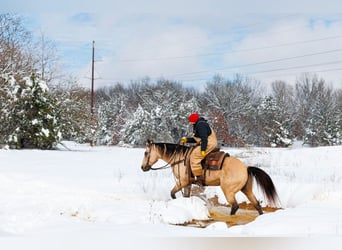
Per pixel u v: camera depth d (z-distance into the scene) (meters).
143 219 7.32
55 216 7.31
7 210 7.97
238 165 8.27
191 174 8.96
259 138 55.34
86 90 28.61
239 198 10.07
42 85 22.56
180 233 5.72
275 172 14.52
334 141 55.84
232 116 60.34
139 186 11.09
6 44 25.86
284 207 9.61
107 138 48.16
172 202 8.44
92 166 15.51
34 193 9.84
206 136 8.56
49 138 22.88
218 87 66.44
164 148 9.43
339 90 70.56
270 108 58.97
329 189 10.26
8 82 22.50
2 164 15.02
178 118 45.72
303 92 72.69
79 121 26.39
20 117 22.53
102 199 9.28
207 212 8.45
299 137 65.00
